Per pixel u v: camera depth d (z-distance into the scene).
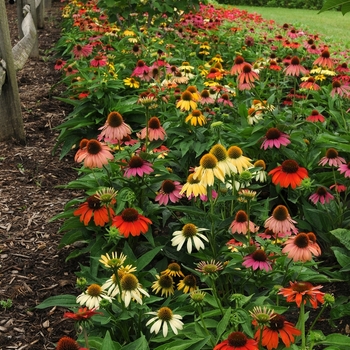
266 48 8.12
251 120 4.71
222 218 3.42
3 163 5.07
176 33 8.48
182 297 2.83
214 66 6.16
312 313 3.25
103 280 2.92
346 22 16.94
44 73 7.95
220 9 12.92
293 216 4.26
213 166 2.74
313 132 4.88
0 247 3.81
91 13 9.91
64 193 4.61
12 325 3.09
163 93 5.23
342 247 3.78
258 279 2.86
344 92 5.15
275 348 2.37
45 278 3.51
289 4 22.09
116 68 6.45
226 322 2.38
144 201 3.59
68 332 3.05
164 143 4.89
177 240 2.81
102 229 3.55
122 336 2.77
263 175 3.66
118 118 3.34
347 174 3.71
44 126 5.93
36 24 10.80
